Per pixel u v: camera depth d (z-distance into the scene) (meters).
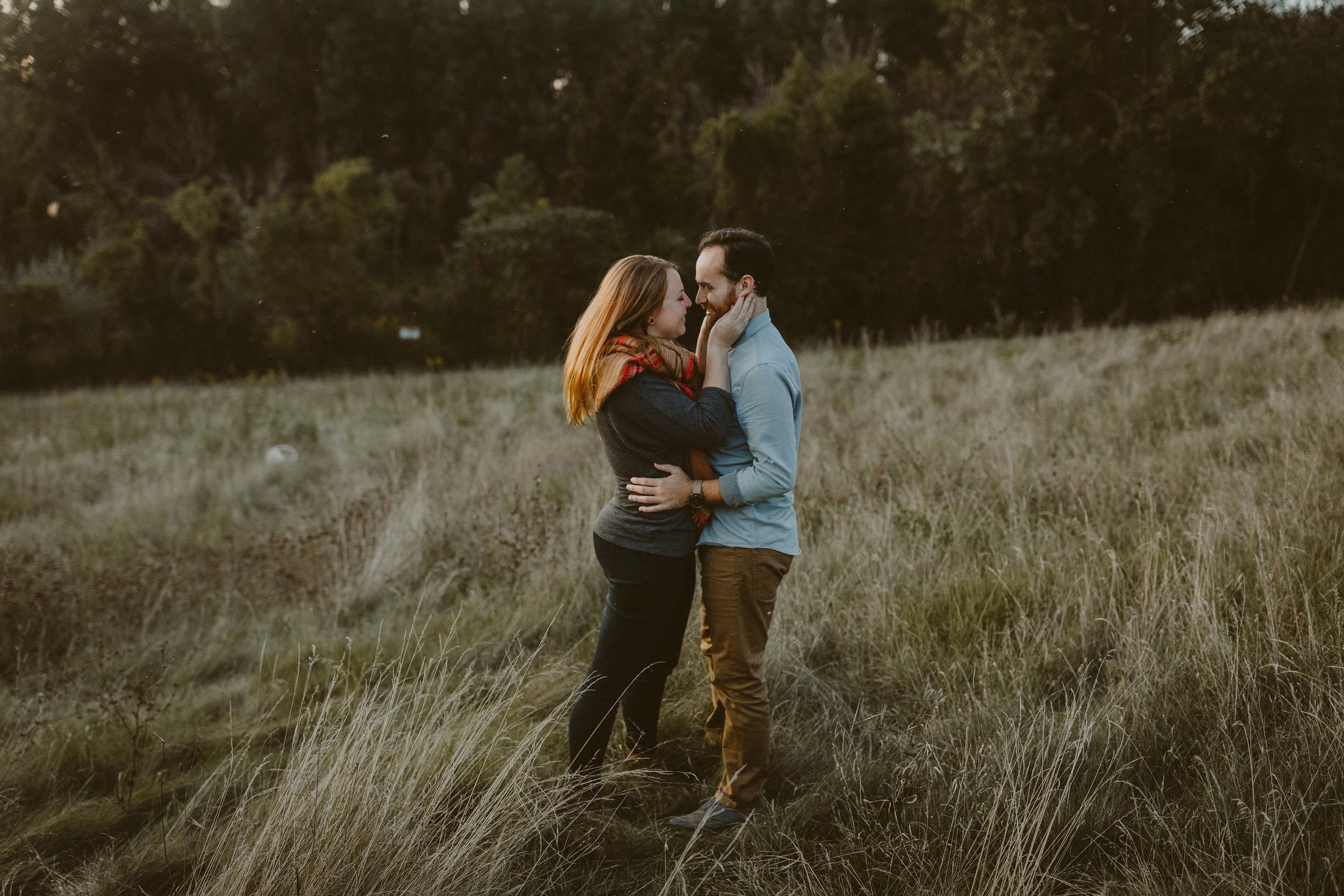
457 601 4.33
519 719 2.95
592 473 5.73
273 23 37.62
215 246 26.61
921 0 32.81
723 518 2.29
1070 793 2.24
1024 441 5.18
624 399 2.21
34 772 2.90
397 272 27.81
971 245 21.42
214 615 4.52
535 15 37.12
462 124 35.50
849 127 22.94
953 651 3.07
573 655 3.55
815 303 22.48
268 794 2.54
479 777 2.43
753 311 2.26
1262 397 5.90
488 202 25.12
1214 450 4.63
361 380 15.73
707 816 2.36
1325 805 2.05
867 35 33.28
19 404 16.28
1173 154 19.88
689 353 2.33
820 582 3.70
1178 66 17.28
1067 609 3.16
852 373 10.06
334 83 35.88
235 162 38.94
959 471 4.79
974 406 7.05
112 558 5.64
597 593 4.12
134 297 25.14
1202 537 3.17
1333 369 5.87
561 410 9.02
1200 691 2.52
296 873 1.91
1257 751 2.27
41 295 23.97
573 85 34.62
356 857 1.99
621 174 24.39
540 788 2.39
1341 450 3.98
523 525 4.72
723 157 21.89
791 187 22.58
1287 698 2.43
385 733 2.36
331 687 2.65
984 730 2.56
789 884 2.09
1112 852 2.13
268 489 7.25
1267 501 3.47
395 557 4.68
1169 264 20.06
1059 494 4.17
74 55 36.78
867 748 2.74
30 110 36.22
